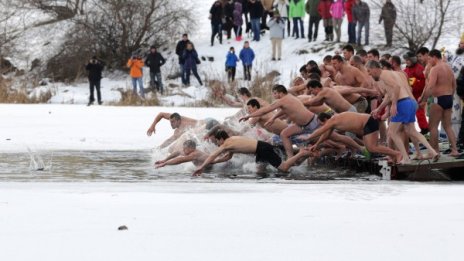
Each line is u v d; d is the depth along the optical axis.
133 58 73.94
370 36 75.69
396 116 28.16
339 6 76.50
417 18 72.88
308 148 31.25
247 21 84.75
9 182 26.69
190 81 80.19
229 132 33.84
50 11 88.50
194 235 16.45
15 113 57.50
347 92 33.12
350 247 15.52
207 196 22.05
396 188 24.34
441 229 17.09
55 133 44.00
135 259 14.59
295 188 24.41
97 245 15.57
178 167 31.91
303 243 15.82
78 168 31.41
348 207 19.91
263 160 30.92
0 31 87.44
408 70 33.97
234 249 15.32
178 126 35.28
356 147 31.78
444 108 29.09
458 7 73.25
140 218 18.16
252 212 19.06
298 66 75.25
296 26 80.62
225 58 81.19
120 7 86.06
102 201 20.72
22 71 86.50
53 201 20.66
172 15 86.81
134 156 35.47
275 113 33.88
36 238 16.12
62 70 86.38
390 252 15.18
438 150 29.58
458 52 31.00
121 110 60.81
